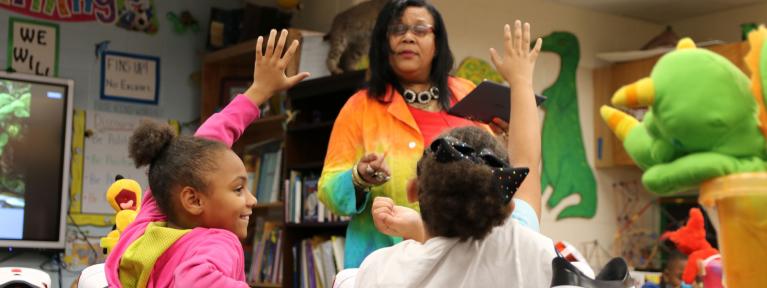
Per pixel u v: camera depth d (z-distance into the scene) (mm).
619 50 6324
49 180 4898
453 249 1367
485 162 1346
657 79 1645
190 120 5531
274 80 1853
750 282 1562
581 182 6066
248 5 5281
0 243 4715
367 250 2186
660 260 6141
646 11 6258
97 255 5102
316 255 4398
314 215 4504
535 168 1694
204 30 5637
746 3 6035
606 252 6137
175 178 1558
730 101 1594
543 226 5844
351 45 4570
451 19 5426
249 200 1603
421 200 1378
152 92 5402
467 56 5473
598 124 6160
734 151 1606
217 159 1565
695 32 6375
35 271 2096
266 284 4828
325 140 4887
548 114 5938
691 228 3168
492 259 1354
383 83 2307
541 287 1334
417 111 2279
